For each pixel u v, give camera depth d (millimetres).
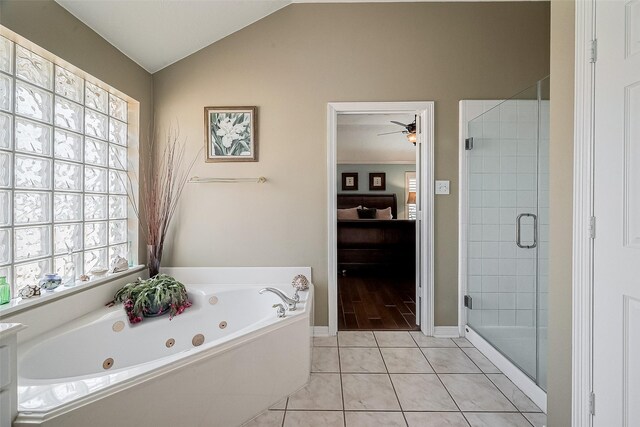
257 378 1643
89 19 1920
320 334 2605
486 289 2328
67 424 1055
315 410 1661
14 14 1491
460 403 1712
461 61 2568
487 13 2570
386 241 4621
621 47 1070
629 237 1052
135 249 2480
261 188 2604
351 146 6773
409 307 3295
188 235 2613
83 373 1699
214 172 2609
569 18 1308
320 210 2596
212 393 1457
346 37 2580
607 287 1130
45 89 1750
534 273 1884
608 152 1121
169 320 2115
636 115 1023
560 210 1366
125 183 2455
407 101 2572
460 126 2559
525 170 2023
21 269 1636
